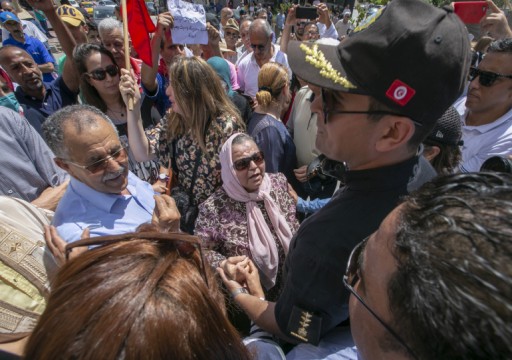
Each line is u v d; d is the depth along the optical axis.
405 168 0.86
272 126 2.23
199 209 1.88
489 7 3.05
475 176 0.47
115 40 3.00
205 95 1.97
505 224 0.38
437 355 0.38
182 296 0.52
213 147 2.04
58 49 10.46
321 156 2.04
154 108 2.91
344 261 0.84
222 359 0.56
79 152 1.28
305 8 4.52
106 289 0.51
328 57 0.82
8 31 4.88
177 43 3.06
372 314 0.51
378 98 0.75
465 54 0.74
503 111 2.00
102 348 0.46
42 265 1.07
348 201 0.89
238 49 6.07
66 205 1.39
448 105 0.77
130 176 1.67
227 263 1.47
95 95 2.48
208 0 17.28
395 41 0.70
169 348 0.48
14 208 1.16
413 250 0.41
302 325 0.93
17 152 1.73
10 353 0.96
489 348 0.33
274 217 1.81
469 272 0.35
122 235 0.62
